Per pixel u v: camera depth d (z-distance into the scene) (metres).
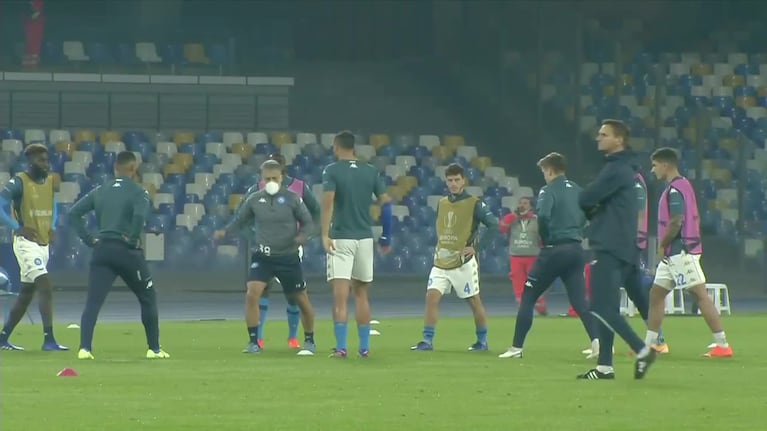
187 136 144.75
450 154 148.75
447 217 61.09
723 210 141.00
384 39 171.12
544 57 148.75
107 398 41.59
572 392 43.66
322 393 43.16
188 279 123.25
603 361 47.81
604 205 46.75
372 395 42.69
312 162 143.75
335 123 159.38
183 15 165.50
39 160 59.88
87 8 159.62
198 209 134.75
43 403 40.31
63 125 145.38
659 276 57.56
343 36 171.00
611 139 46.53
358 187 55.28
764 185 141.50
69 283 122.25
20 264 59.94
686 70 162.88
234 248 125.62
